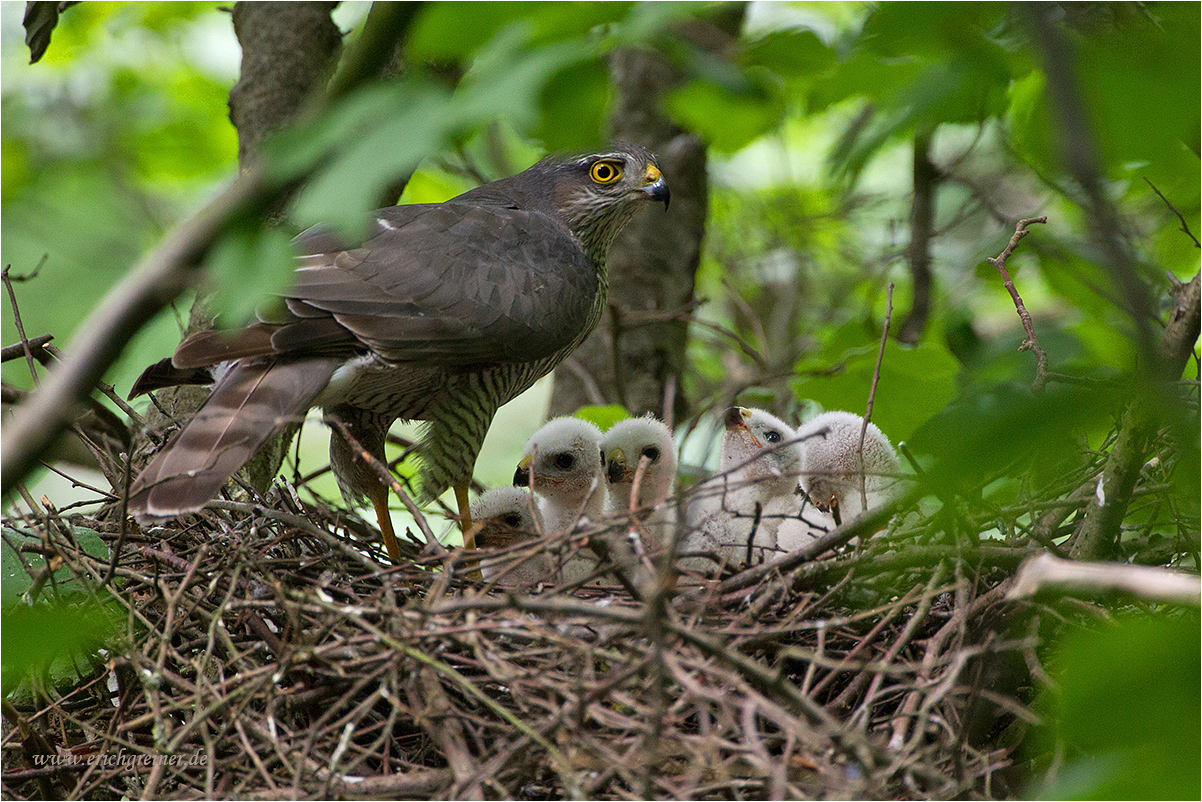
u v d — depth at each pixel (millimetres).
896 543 7086
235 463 7426
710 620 6375
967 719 5805
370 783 5551
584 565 8648
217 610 6375
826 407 10594
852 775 5363
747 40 5352
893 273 13547
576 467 9430
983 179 13500
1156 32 3369
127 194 15703
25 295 15539
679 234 13602
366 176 3068
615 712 5594
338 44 11133
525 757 5496
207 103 15094
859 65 5191
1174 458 6461
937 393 10133
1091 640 3074
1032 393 3715
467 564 8695
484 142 15188
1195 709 2953
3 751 6574
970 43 4363
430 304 8633
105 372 3934
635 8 3686
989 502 6992
